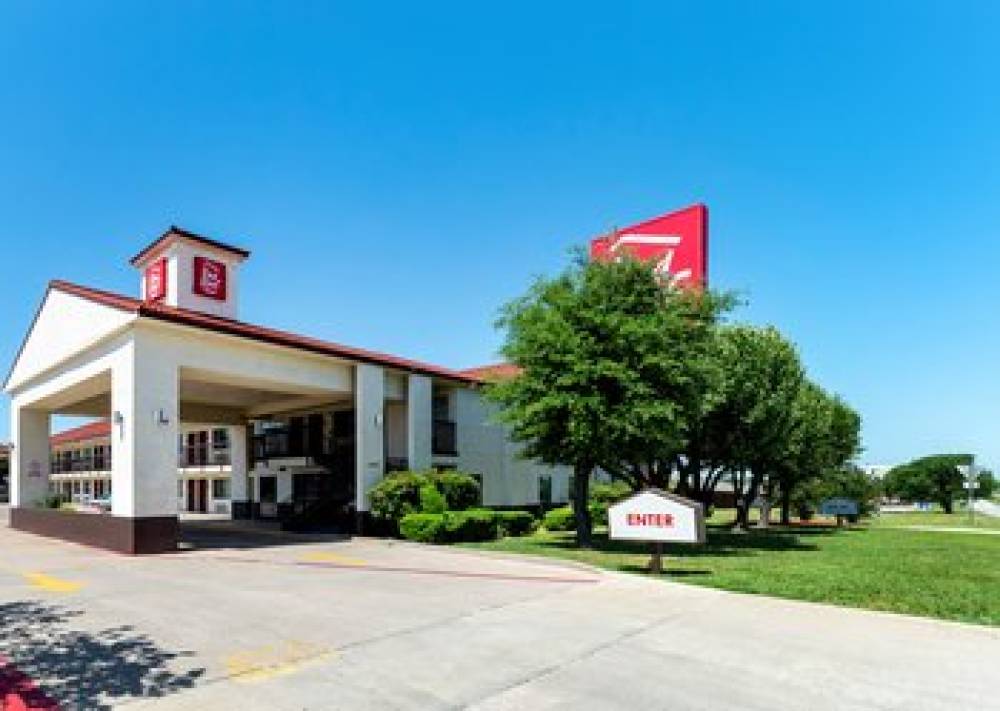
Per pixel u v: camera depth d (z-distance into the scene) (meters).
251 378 19.30
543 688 6.08
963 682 6.31
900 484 70.06
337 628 8.23
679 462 24.09
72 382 20.39
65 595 10.48
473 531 19.52
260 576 12.51
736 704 5.73
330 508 24.97
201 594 10.55
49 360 22.09
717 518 39.38
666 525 12.06
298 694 5.88
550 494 31.91
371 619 8.74
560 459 17.98
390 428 24.48
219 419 29.30
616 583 11.53
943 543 21.11
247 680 6.25
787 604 9.71
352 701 5.72
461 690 6.00
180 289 22.67
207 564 14.27
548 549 16.73
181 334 17.55
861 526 33.12
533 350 17.39
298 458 28.19
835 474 38.00
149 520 16.41
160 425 16.89
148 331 16.88
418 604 9.73
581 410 16.27
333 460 27.02
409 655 7.06
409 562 14.66
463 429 27.22
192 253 23.19
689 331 17.94
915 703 5.78
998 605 9.88
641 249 22.64
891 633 8.07
